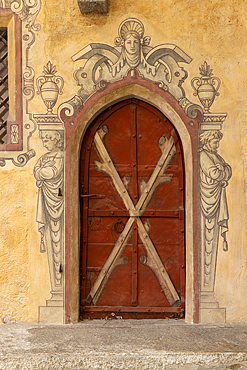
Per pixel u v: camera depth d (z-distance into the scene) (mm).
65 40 3879
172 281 4004
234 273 3801
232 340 3299
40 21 3883
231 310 3779
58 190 3830
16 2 3879
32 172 3846
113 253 4023
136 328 3623
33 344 3209
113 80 3863
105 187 4059
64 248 3801
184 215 4023
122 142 4078
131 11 3889
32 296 3783
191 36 3881
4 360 2977
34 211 3826
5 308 3775
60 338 3348
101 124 4086
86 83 3869
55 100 3863
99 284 4004
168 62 3877
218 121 3863
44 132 3854
